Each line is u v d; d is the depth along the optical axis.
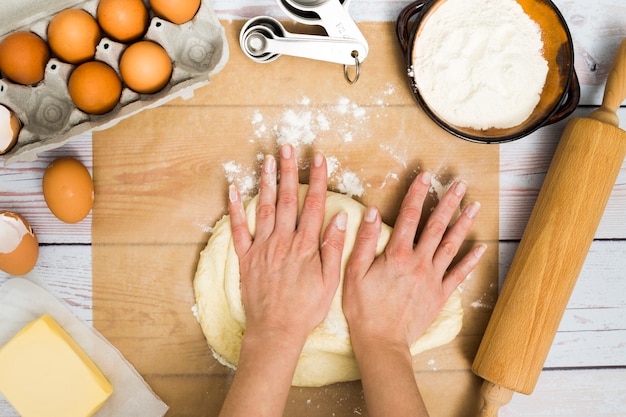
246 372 0.73
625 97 0.78
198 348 0.82
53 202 0.77
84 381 0.79
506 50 0.79
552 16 0.77
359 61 0.80
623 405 0.84
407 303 0.78
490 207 0.83
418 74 0.80
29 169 0.82
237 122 0.83
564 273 0.77
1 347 0.81
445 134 0.83
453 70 0.79
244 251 0.80
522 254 0.79
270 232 0.79
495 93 0.79
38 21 0.77
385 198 0.83
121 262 0.82
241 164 0.83
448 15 0.79
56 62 0.76
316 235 0.79
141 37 0.78
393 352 0.76
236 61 0.82
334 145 0.83
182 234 0.82
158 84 0.77
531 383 0.78
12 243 0.78
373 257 0.79
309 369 0.81
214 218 0.83
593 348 0.84
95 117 0.77
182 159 0.82
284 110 0.83
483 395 0.80
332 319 0.80
